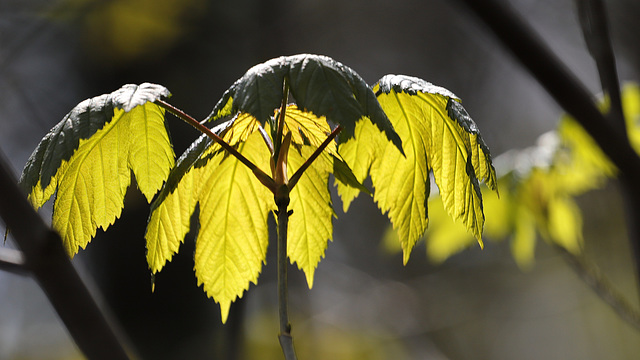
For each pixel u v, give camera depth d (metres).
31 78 6.56
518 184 3.54
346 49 9.77
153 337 4.99
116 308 5.03
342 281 8.91
